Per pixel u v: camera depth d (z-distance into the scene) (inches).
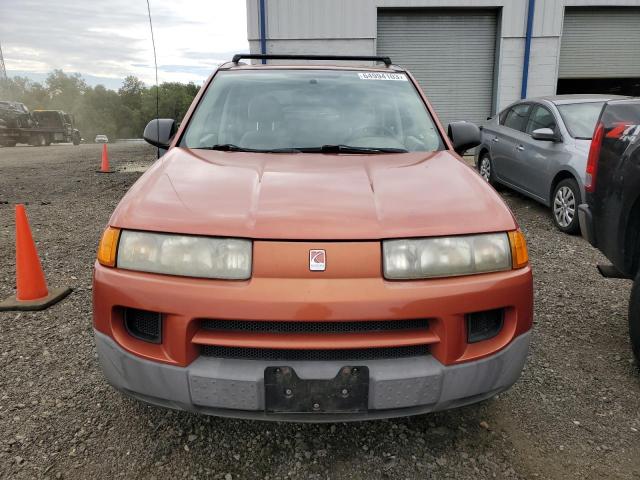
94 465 80.4
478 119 539.5
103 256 75.9
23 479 77.0
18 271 141.3
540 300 149.6
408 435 88.7
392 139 114.6
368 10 490.9
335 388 70.0
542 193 244.2
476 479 78.4
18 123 1030.4
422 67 525.3
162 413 93.7
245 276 70.1
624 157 109.8
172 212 75.8
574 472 80.0
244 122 116.6
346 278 69.5
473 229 74.8
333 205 76.5
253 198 78.8
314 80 129.1
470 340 74.7
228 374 69.3
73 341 121.2
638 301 103.8
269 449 84.9
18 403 95.9
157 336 73.7
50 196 316.2
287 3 484.7
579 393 101.8
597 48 535.2
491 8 504.1
